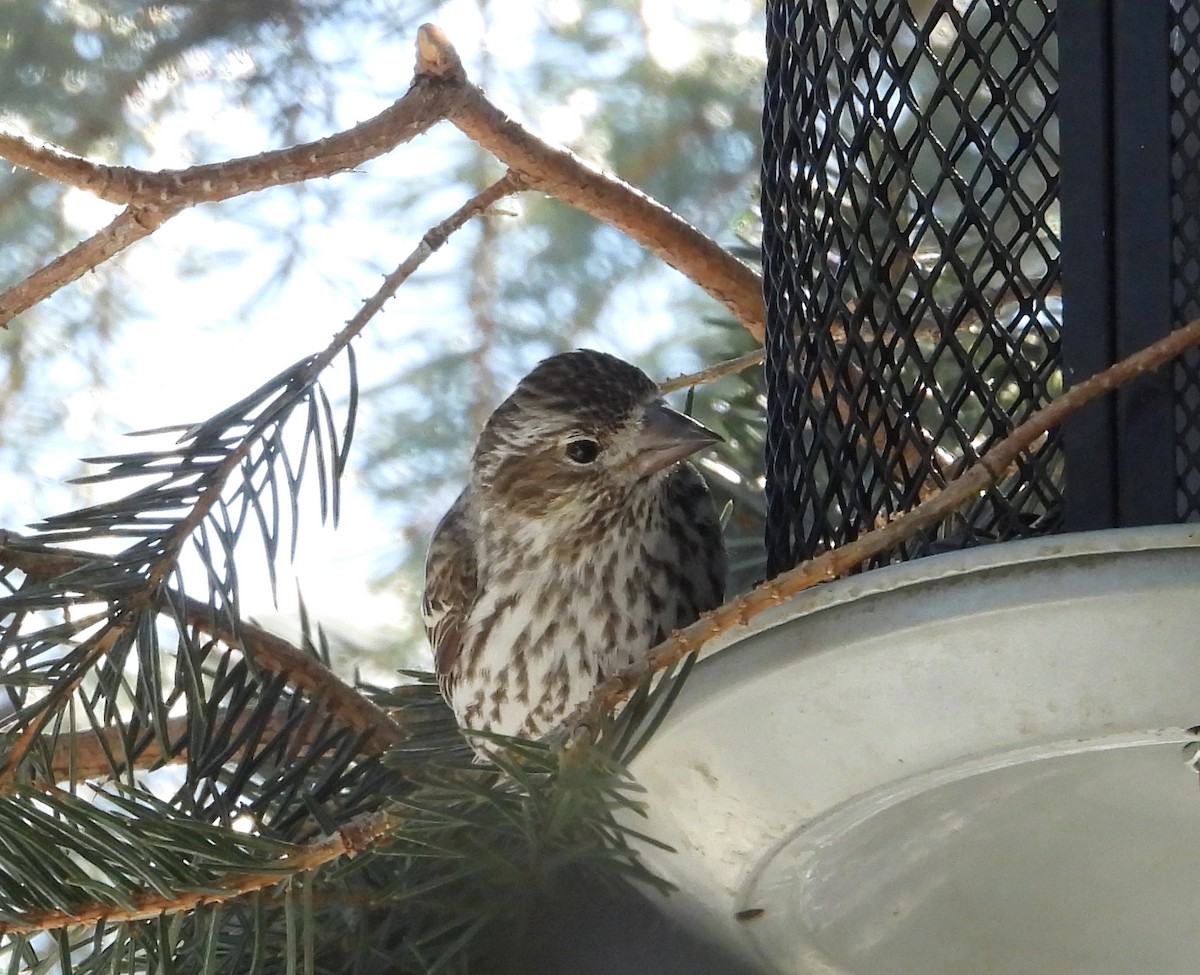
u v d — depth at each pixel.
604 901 5.75
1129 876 5.46
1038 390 5.52
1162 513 4.87
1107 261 5.05
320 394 6.56
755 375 9.09
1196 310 5.00
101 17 11.39
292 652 7.10
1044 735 4.58
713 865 5.46
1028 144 5.55
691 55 11.52
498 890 5.67
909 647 4.49
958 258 5.61
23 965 6.57
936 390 5.61
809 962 6.02
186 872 5.44
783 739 4.86
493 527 8.05
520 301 11.41
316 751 6.96
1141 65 5.05
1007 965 5.89
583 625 7.77
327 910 6.22
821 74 6.24
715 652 4.86
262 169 6.51
